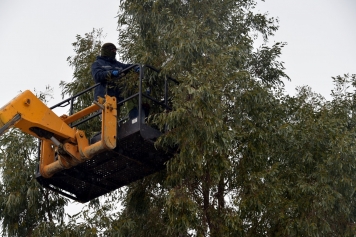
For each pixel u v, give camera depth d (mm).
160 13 14461
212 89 12492
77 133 11898
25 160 15906
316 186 13172
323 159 13641
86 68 16000
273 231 13023
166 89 12719
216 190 13453
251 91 13562
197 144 12352
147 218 14047
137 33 15586
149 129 12023
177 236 12961
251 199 12617
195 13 14812
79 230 13516
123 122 12672
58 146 11820
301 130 13953
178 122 12164
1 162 15758
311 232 12586
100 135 12055
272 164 13953
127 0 14984
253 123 13906
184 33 13461
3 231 15539
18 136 16156
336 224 13742
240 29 15867
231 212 12570
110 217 13695
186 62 13391
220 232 12531
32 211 15609
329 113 14594
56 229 14289
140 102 11891
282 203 12938
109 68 12672
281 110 14352
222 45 14719
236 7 15930
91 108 12531
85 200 13516
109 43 13047
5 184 15602
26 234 15664
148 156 12500
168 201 12031
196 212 12008
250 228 13117
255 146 13523
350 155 13414
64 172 12492
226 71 13305
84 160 11859
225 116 13578
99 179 13016
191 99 12680
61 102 13164
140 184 14461
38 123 11617
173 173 12570
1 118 11273
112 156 12250
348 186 13367
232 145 13430
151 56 14094
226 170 12984
